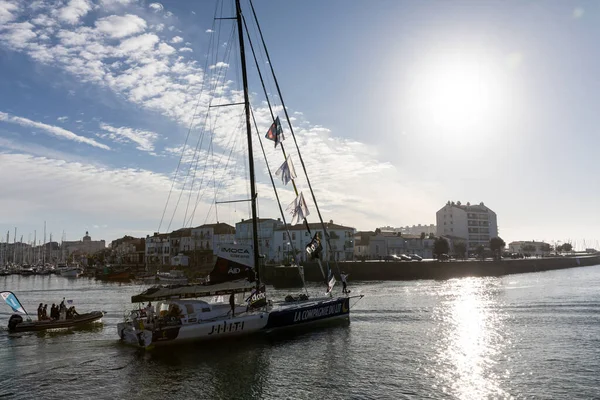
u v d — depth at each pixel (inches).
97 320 1585.9
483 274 4215.1
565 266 5920.3
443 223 7219.5
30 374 930.7
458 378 878.4
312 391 817.5
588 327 1344.7
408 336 1255.5
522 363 971.9
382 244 5920.3
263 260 4074.8
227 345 1145.4
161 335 1071.0
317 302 1391.5
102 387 852.0
